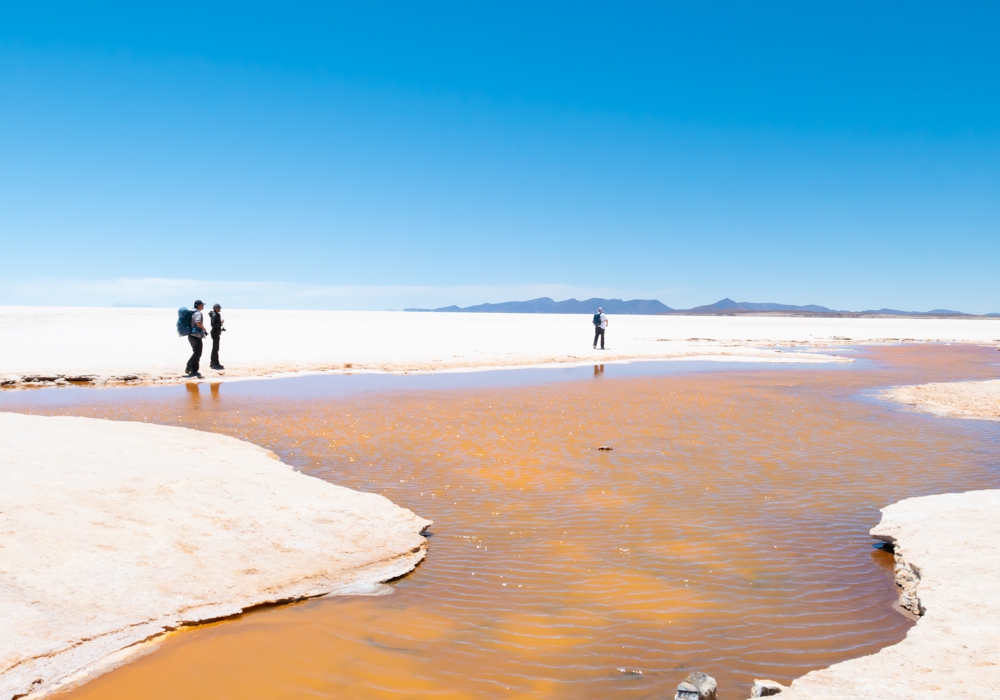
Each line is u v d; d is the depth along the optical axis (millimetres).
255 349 31047
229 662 4754
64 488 7617
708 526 7996
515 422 14898
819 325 97688
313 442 12508
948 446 12664
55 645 4699
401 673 4688
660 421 15219
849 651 5031
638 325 77438
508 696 4406
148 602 5418
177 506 7367
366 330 47875
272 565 6332
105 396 18375
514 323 72250
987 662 4223
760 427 14562
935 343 57906
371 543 7090
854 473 10547
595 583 6340
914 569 6062
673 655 4977
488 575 6523
